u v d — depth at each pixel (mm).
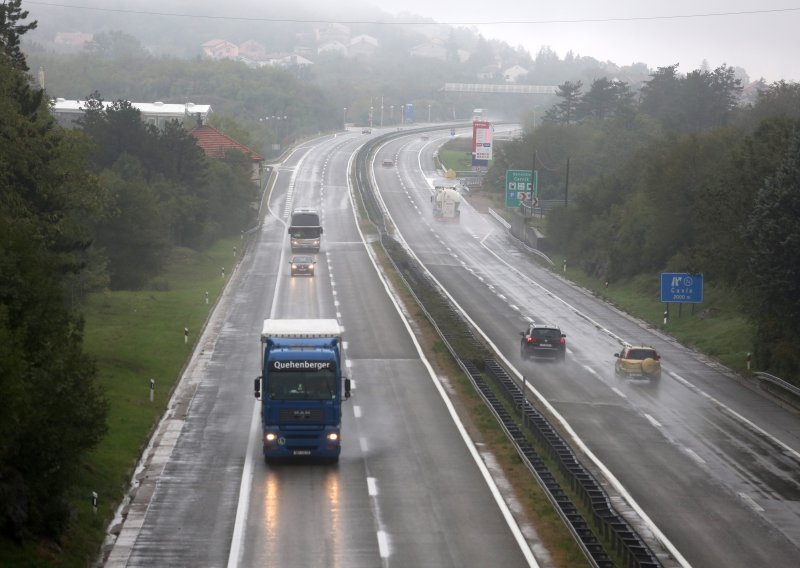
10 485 42312
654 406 80875
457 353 94375
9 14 93562
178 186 170875
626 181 183500
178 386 83375
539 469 60125
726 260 98062
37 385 43688
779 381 84375
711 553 49156
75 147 101500
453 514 52875
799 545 50469
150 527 50375
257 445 66250
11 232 49219
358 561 46062
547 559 46688
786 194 85312
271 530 50094
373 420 73125
